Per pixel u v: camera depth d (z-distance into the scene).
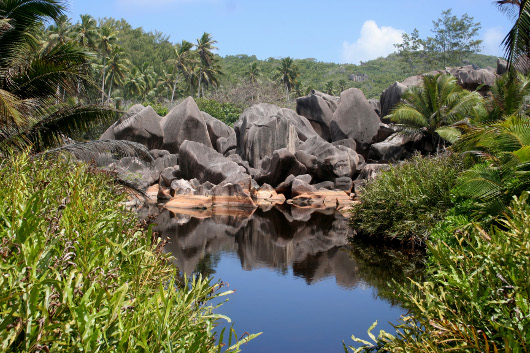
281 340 5.54
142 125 29.52
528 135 7.55
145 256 2.96
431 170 12.52
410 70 60.69
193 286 2.63
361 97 34.03
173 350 2.04
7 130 10.48
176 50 66.38
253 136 30.28
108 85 54.53
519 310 2.66
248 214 20.27
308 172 28.28
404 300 3.87
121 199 5.33
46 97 12.09
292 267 9.67
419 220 11.15
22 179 3.33
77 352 1.82
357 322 6.23
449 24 55.69
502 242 3.34
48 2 11.15
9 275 1.96
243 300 7.24
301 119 34.25
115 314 1.93
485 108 20.72
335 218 18.91
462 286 3.09
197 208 22.61
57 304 1.86
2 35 11.35
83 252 2.40
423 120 27.88
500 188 7.00
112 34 49.59
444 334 2.92
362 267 9.63
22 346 1.71
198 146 27.23
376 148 30.50
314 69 131.50
